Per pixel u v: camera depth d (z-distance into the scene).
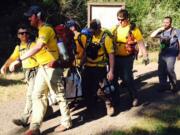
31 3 18.50
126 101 10.27
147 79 12.30
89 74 9.00
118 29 9.48
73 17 18.28
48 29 7.95
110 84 9.09
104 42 8.89
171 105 9.93
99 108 9.81
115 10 12.93
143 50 9.53
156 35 10.74
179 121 9.00
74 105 9.93
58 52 8.19
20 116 9.50
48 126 8.87
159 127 8.66
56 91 8.33
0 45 16.98
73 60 8.94
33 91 8.20
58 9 18.38
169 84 11.50
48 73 8.09
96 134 8.44
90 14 13.07
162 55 10.74
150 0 18.89
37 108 8.17
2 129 8.84
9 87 11.55
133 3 18.73
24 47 8.51
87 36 9.00
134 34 9.38
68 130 8.63
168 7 18.78
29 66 8.66
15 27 17.23
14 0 18.70
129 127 8.73
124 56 9.42
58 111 9.64
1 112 9.76
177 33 10.53
